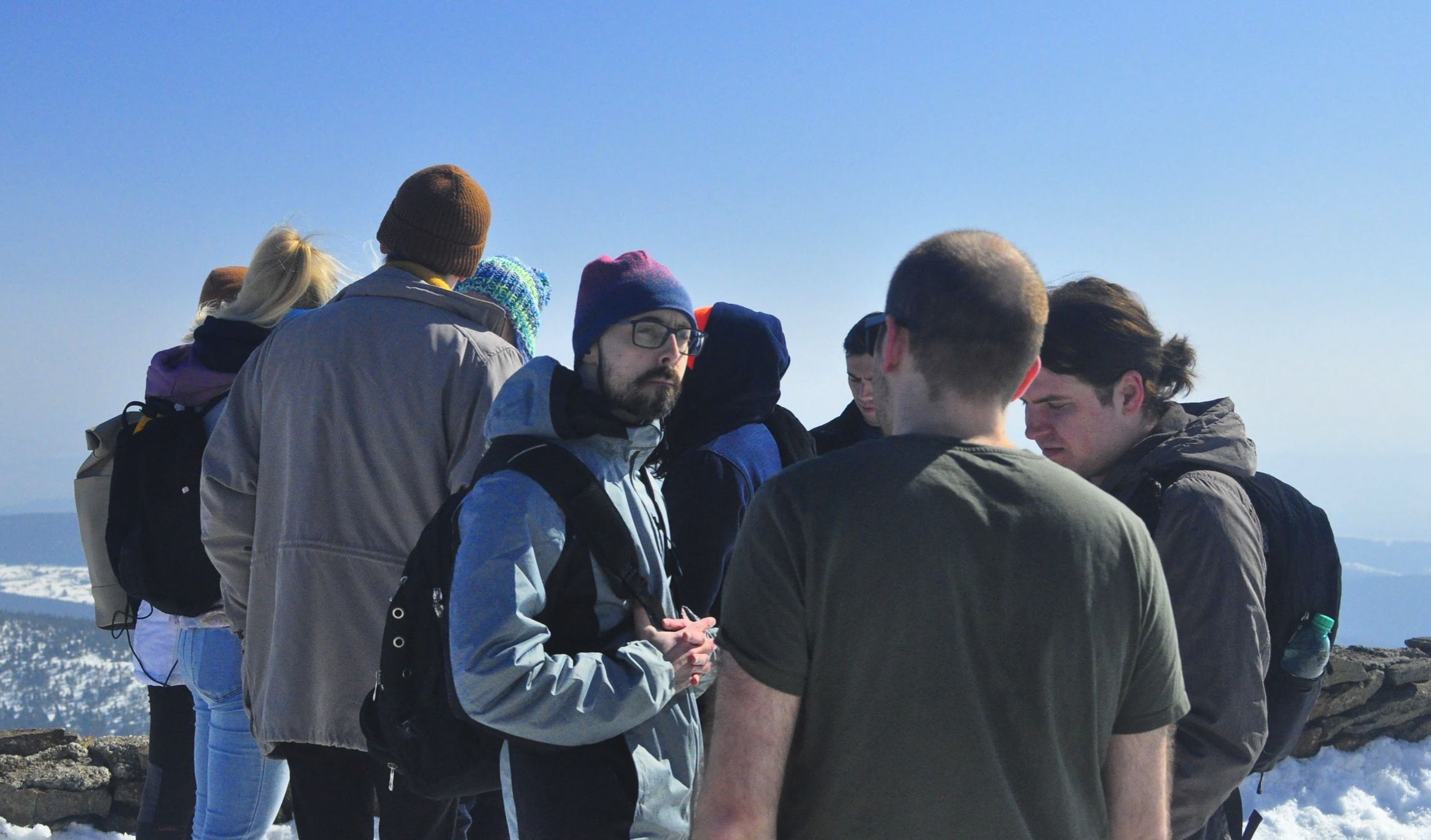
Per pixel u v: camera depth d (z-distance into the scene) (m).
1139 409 2.05
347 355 2.42
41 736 3.86
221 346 2.95
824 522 1.28
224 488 2.55
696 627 1.98
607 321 1.95
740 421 2.52
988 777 1.24
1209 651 1.81
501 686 1.71
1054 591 1.25
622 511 1.97
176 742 3.06
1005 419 1.40
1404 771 4.62
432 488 2.43
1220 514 1.86
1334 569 2.06
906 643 1.25
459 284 2.88
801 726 1.32
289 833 3.54
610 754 1.84
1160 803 1.38
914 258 1.40
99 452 3.04
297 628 2.38
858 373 2.92
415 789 1.96
